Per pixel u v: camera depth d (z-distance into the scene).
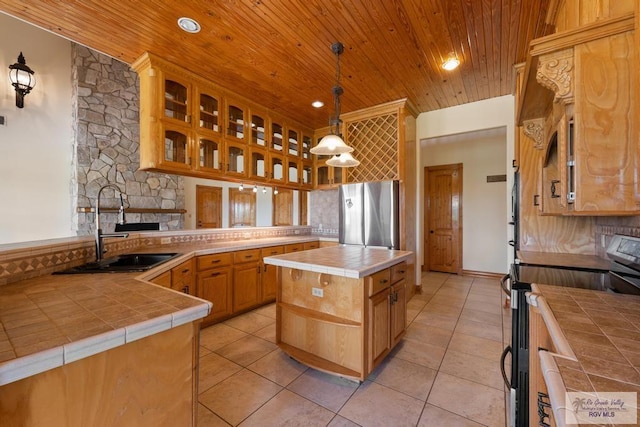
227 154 3.18
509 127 3.46
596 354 0.63
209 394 1.81
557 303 1.01
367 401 1.74
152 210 4.67
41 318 0.95
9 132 3.80
